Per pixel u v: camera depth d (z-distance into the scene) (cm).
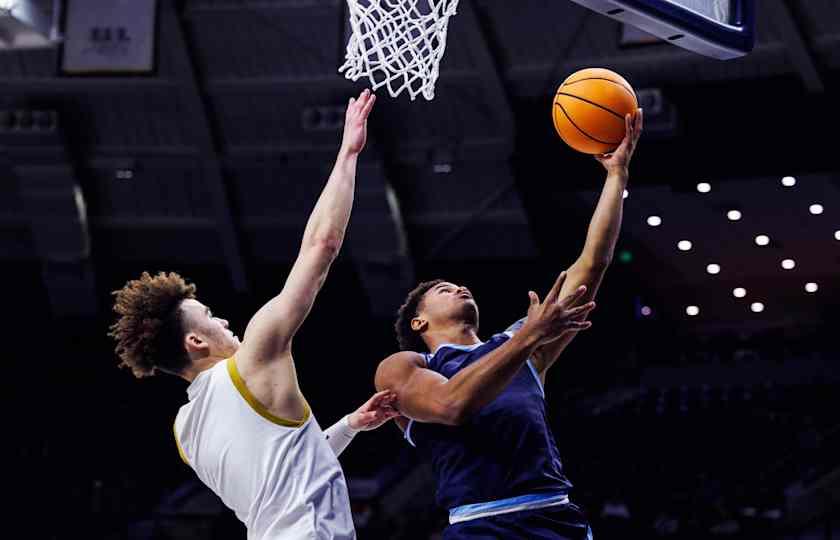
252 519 248
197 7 1324
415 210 1512
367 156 1407
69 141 1471
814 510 1284
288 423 251
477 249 1538
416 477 1538
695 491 1409
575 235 1516
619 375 1773
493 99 1330
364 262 1524
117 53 1231
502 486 269
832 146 1244
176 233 1580
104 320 1645
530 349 246
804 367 1658
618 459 1535
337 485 254
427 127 1400
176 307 271
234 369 253
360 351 1670
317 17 1315
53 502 1598
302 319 252
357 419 297
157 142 1474
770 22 1185
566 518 269
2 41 1164
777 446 1488
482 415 274
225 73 1391
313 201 1512
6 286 1669
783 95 1245
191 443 259
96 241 1595
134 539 1495
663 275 1738
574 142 313
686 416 1597
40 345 1681
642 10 300
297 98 1401
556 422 1647
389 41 325
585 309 247
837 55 1188
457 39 1302
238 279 1581
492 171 1426
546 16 1259
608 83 310
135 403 1681
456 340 302
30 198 1505
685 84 1270
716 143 1297
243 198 1534
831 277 1659
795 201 1488
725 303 1750
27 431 1656
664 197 1517
